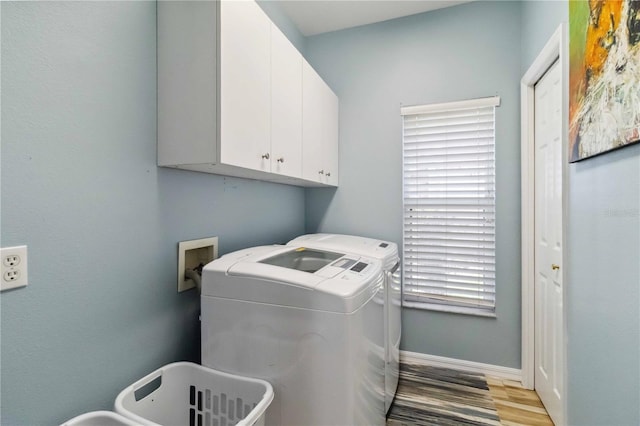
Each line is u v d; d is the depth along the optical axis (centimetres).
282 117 161
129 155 114
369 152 252
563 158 144
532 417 177
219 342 125
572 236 137
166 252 131
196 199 148
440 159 237
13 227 82
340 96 259
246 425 90
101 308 105
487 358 223
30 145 85
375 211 251
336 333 108
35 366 87
